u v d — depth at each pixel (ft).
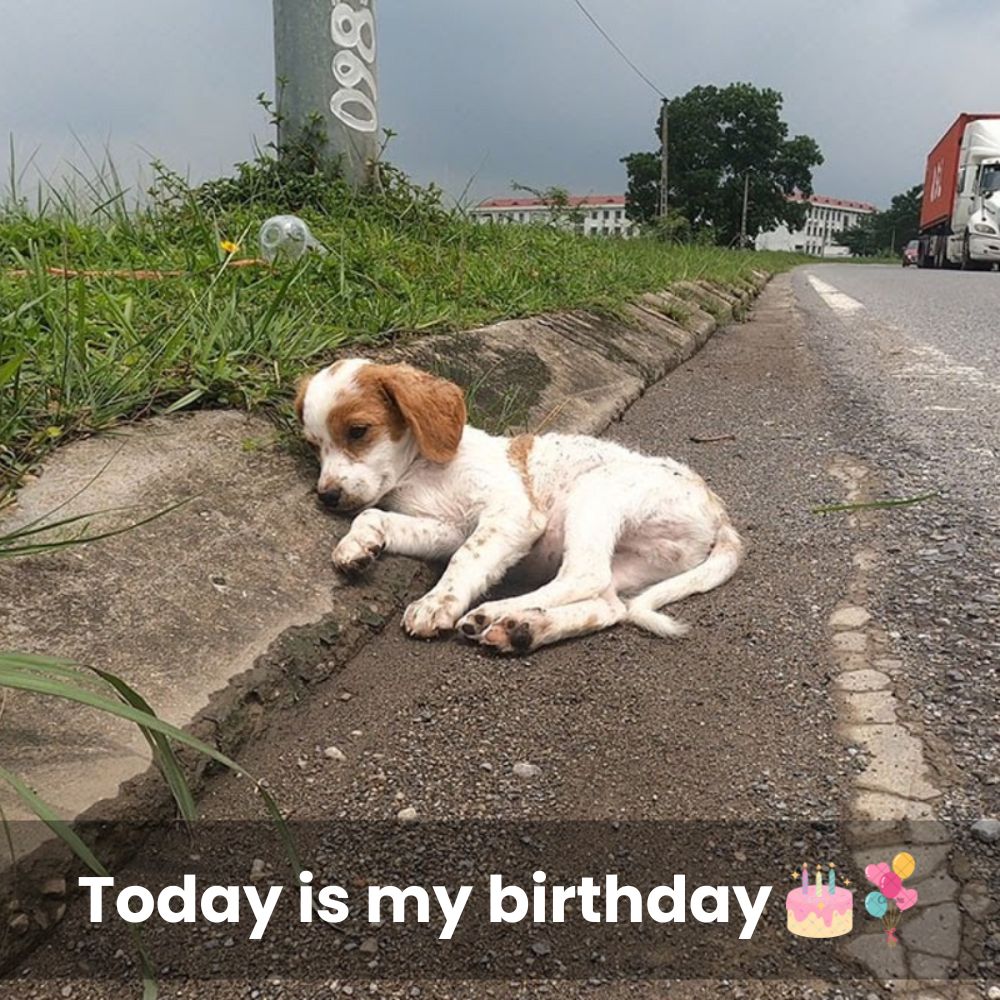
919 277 28.14
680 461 5.35
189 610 2.76
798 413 6.64
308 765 2.52
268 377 4.17
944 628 3.15
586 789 2.40
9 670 1.99
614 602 3.38
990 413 6.43
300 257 6.08
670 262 15.06
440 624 3.24
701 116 75.77
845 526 4.21
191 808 1.95
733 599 3.51
